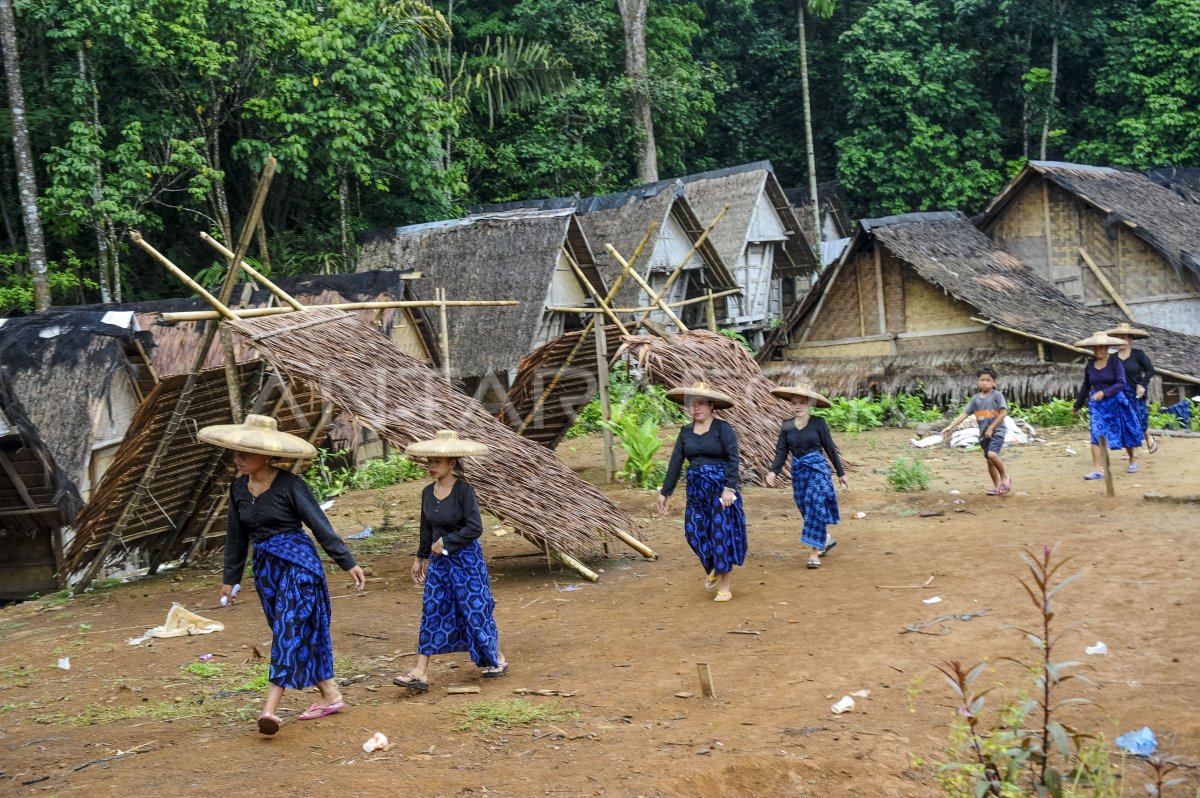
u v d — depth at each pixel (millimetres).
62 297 23281
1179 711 5246
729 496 8125
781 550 10016
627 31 32062
